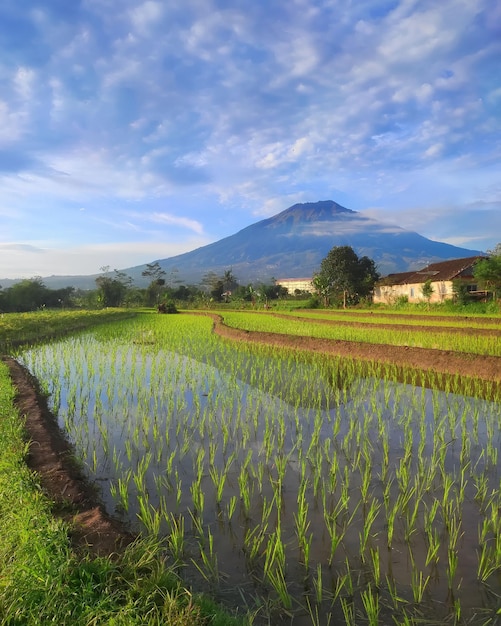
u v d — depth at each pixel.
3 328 23.19
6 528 4.39
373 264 62.94
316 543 4.67
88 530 4.60
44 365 15.10
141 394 11.08
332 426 8.39
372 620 3.46
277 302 73.44
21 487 5.23
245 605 3.81
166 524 5.07
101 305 72.75
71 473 6.25
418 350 14.51
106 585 3.60
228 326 26.02
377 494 5.69
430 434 7.84
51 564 3.63
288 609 3.75
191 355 17.91
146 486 6.06
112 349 19.52
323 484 5.95
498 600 3.79
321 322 29.81
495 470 6.31
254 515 5.24
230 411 9.38
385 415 9.03
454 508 5.28
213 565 4.32
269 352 18.39
